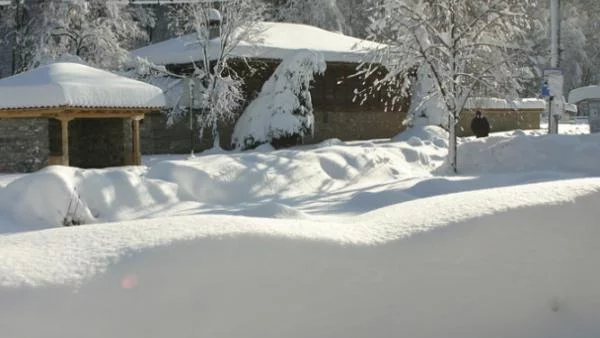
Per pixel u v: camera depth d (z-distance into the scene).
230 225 3.27
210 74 27.44
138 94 19.53
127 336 2.82
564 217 3.80
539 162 18.70
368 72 22.38
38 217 12.18
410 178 18.02
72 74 19.03
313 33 35.16
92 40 32.72
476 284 3.52
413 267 3.41
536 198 3.90
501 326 3.55
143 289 2.87
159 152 27.91
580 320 3.69
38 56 32.00
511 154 19.39
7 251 3.05
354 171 18.23
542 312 3.65
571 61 61.62
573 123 46.06
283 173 16.56
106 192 13.40
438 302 3.44
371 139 33.06
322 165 18.02
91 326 2.76
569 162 18.06
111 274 2.86
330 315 3.20
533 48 36.91
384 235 3.51
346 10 51.94
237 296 3.03
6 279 2.76
